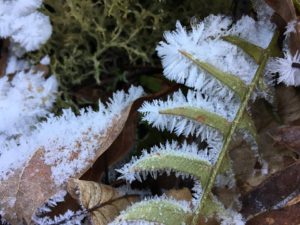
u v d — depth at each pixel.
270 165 0.15
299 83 0.15
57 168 0.15
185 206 0.14
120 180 0.15
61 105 0.18
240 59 0.15
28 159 0.15
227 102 0.15
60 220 0.14
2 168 0.15
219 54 0.15
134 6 0.18
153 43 0.18
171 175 0.15
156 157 0.14
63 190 0.15
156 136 0.16
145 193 0.15
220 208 0.14
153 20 0.18
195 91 0.16
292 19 0.15
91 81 0.18
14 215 0.15
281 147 0.15
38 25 0.18
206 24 0.15
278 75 0.16
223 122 0.14
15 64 0.19
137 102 0.16
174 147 0.14
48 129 0.16
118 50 0.18
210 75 0.15
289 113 0.15
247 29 0.16
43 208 0.15
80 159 0.15
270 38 0.16
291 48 0.15
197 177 0.14
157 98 0.16
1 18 0.18
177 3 0.17
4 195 0.15
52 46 0.19
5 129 0.17
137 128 0.16
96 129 0.15
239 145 0.14
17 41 0.18
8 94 0.18
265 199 0.14
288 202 0.14
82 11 0.18
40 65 0.18
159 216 0.13
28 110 0.18
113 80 0.18
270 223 0.14
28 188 0.15
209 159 0.14
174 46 0.15
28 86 0.18
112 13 0.17
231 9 0.17
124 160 0.16
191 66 0.15
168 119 0.15
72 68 0.19
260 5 0.16
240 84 0.15
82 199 0.14
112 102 0.16
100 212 0.14
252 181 0.14
